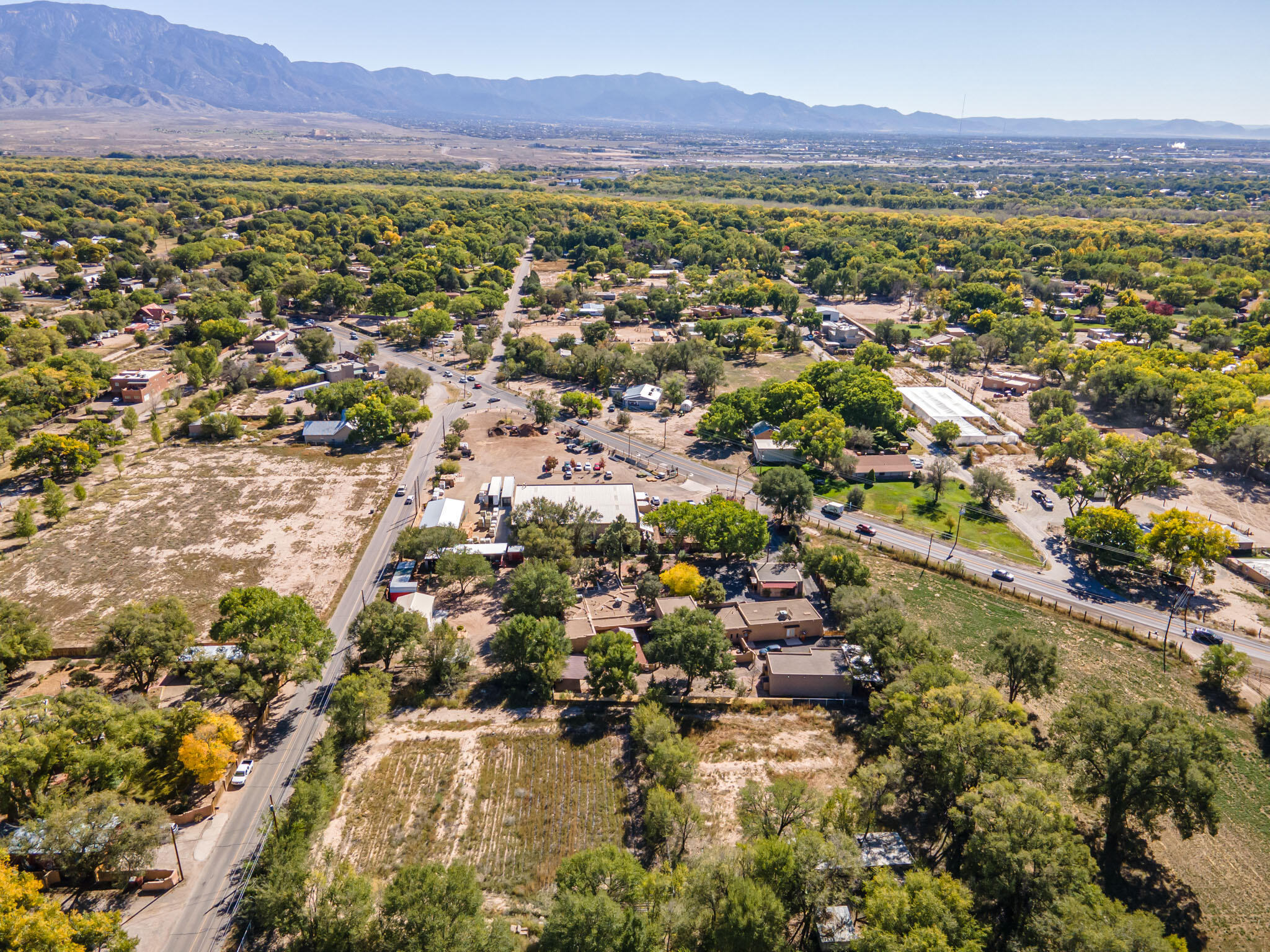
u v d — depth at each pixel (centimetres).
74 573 13200
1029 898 6862
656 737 9075
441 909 6562
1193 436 18638
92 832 7488
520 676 10806
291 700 10462
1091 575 13900
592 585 13312
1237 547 13912
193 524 14938
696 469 17925
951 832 8244
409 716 10275
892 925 6369
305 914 7012
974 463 18762
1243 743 9950
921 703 9050
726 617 11975
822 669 10756
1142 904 7744
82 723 8569
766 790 8300
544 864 8081
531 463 18025
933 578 13762
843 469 17162
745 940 6328
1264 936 7450
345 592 12862
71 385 19838
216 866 7956
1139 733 7988
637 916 6419
